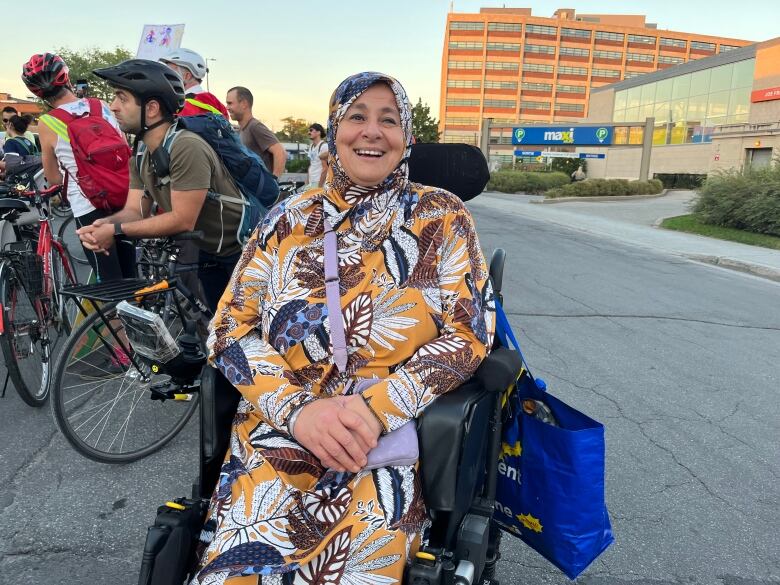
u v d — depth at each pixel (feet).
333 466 4.73
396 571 4.55
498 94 346.74
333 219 5.37
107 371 9.86
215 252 9.98
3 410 11.40
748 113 107.14
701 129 114.42
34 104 194.70
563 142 102.27
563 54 346.95
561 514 5.59
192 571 4.97
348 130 5.21
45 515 8.41
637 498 9.43
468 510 5.37
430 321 5.40
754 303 23.16
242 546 4.44
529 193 110.42
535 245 36.81
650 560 8.04
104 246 9.26
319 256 5.41
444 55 350.43
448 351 5.15
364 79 5.18
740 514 9.13
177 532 4.81
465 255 5.54
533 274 26.89
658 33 352.28
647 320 19.77
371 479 4.81
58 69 12.26
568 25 343.67
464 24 340.59
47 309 11.84
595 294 23.30
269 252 5.58
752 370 15.30
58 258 13.52
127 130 9.28
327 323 5.26
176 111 9.44
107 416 9.96
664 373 14.83
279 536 4.53
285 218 5.55
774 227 43.14
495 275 6.62
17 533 8.01
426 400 4.95
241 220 9.83
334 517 4.66
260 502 4.69
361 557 4.47
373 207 5.37
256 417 5.35
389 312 5.29
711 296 24.03
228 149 9.61
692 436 11.53
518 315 19.63
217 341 5.40
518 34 341.21
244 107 21.89
